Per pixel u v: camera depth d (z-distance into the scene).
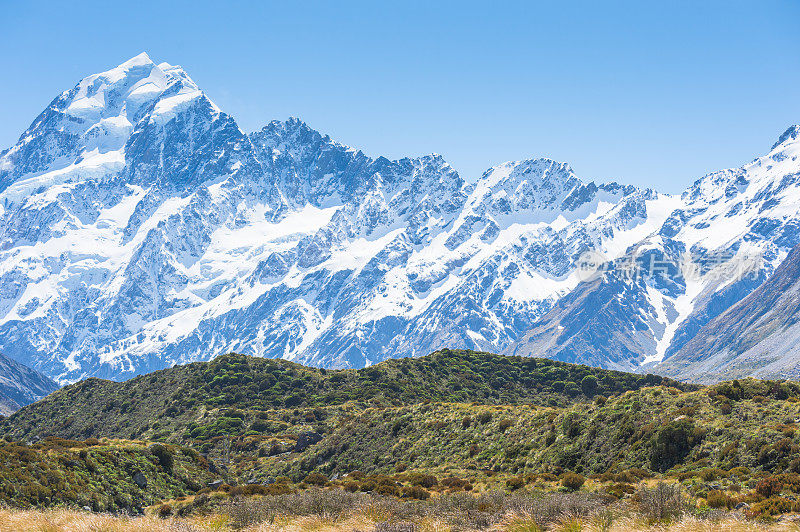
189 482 77.56
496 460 77.38
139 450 78.31
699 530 28.80
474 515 34.56
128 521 34.28
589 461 65.44
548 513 32.28
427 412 104.81
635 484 53.03
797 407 56.19
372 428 106.00
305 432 117.06
